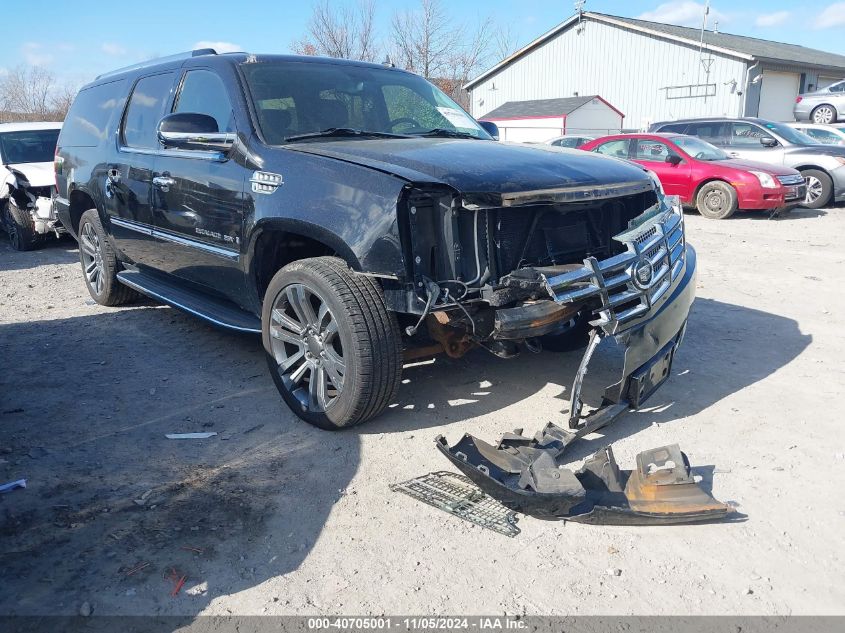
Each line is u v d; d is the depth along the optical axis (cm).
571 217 375
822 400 427
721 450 364
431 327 368
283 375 400
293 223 368
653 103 3284
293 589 262
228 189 415
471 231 337
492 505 318
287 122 427
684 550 285
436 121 492
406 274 330
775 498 320
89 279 657
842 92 2245
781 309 632
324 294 357
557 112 3072
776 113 3177
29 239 980
